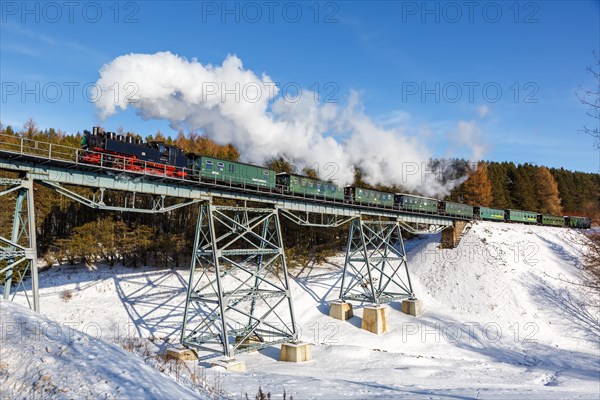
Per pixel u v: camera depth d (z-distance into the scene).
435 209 51.12
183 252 48.09
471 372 26.23
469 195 77.38
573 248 52.78
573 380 24.64
